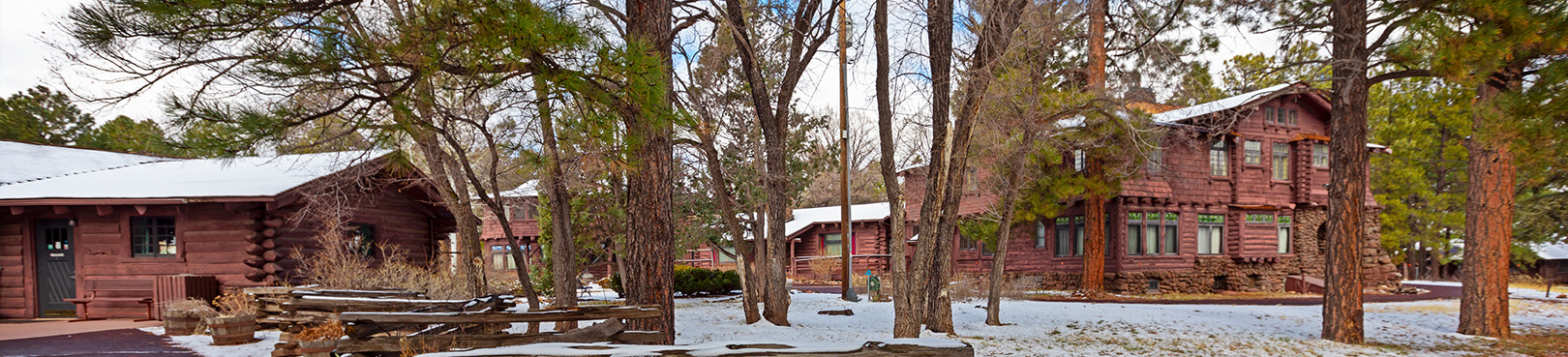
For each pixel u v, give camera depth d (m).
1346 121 12.48
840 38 15.33
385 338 7.02
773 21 13.05
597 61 6.10
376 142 6.36
